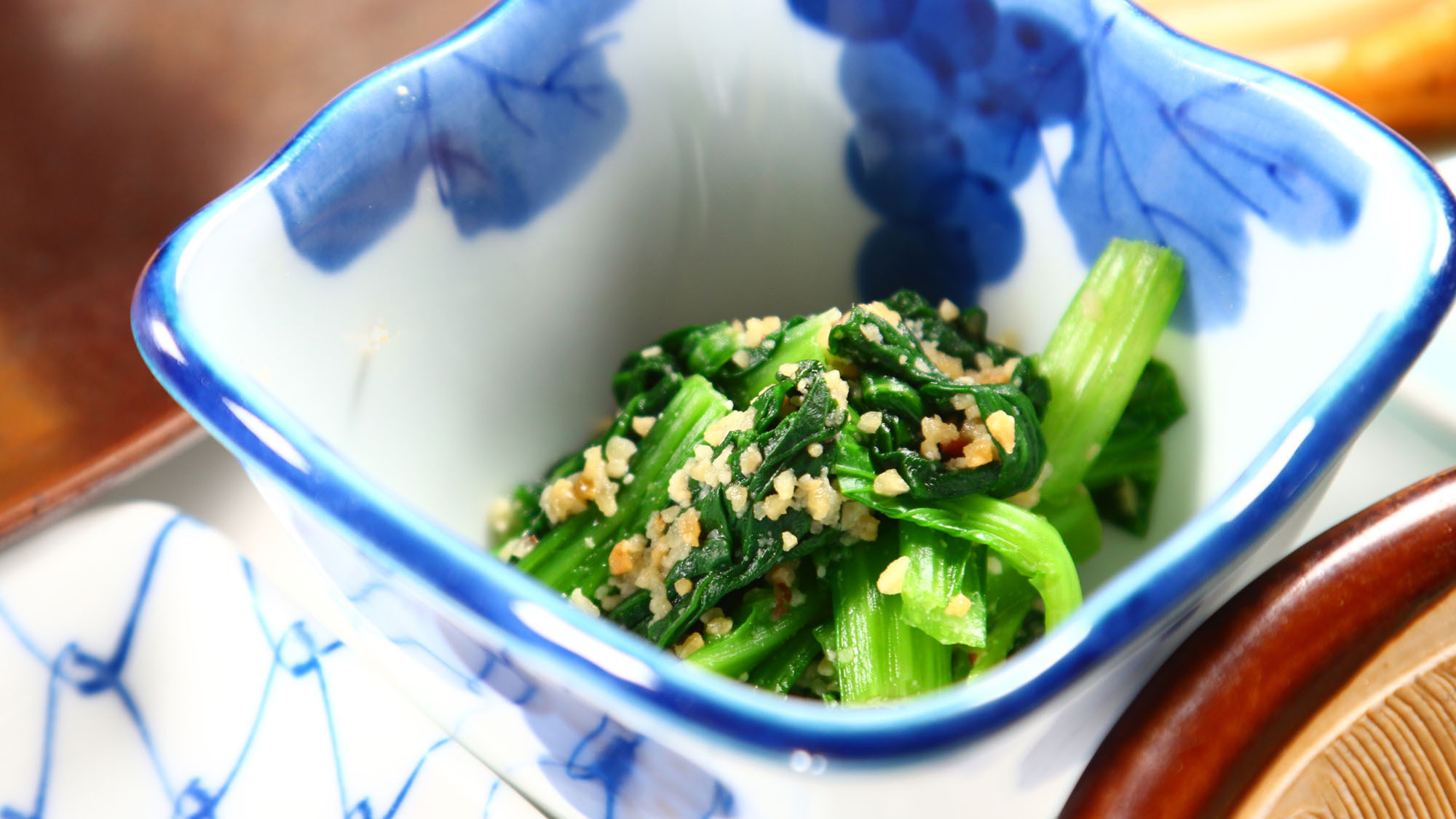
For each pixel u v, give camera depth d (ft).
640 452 0.77
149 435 0.84
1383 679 0.71
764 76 0.80
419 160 0.74
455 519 0.77
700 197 0.82
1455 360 0.81
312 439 0.66
